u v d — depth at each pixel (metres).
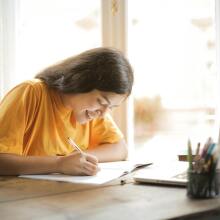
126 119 2.28
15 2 2.46
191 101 2.74
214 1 2.13
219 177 1.07
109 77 1.50
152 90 2.63
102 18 2.32
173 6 2.49
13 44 2.45
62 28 2.54
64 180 1.29
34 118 1.61
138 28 2.39
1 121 1.50
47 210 0.94
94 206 0.97
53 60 2.54
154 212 0.91
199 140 2.28
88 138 1.84
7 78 2.45
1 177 1.36
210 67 2.31
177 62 2.67
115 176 1.34
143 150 2.48
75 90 1.54
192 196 1.05
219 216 0.96
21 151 1.52
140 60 2.42
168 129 2.91
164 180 1.21
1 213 0.92
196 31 2.53
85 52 1.62
